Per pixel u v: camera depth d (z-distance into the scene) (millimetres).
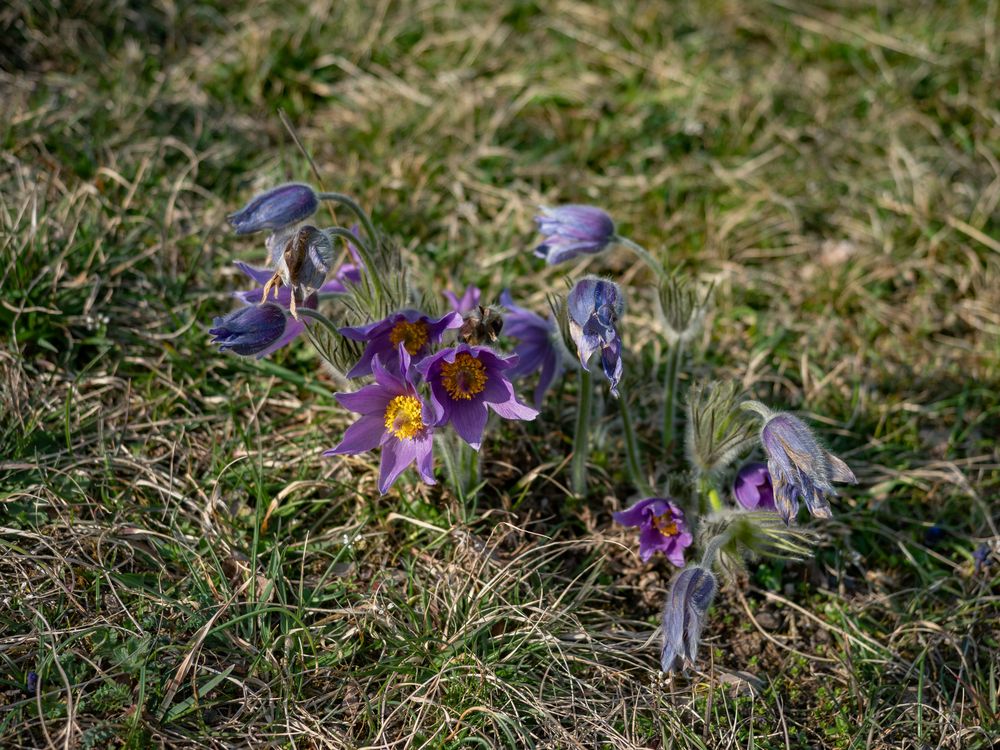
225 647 748
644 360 918
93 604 751
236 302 913
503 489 839
